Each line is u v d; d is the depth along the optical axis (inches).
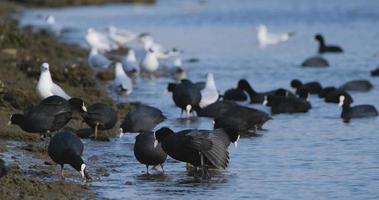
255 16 2324.1
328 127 899.4
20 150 713.6
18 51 1318.9
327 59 1498.5
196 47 1688.0
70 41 1739.7
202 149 641.0
